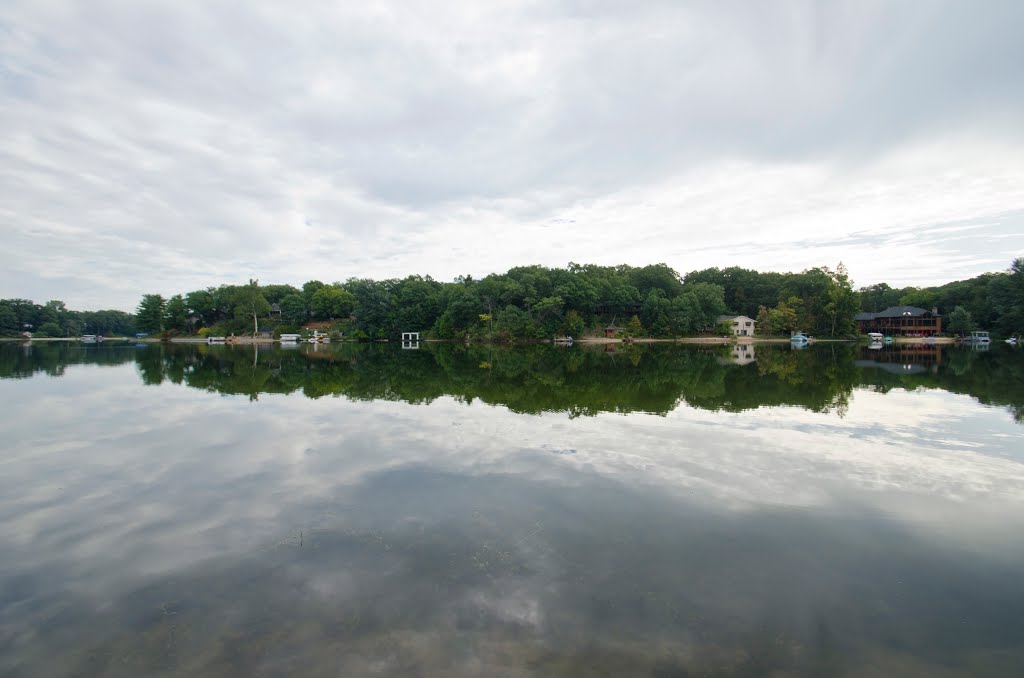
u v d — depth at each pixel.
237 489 9.20
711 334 102.44
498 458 10.98
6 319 126.19
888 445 11.95
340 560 6.57
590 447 11.85
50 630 5.19
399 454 11.34
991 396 19.39
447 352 56.81
